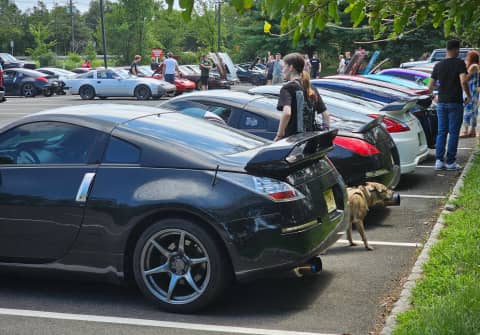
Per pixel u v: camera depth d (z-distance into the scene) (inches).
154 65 1460.4
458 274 200.8
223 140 206.1
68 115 207.8
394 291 204.4
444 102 416.2
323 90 418.3
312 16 167.6
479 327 157.9
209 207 179.3
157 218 187.8
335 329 175.5
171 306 187.8
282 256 180.4
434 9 185.6
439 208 323.0
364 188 261.4
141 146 194.2
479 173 374.6
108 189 191.2
